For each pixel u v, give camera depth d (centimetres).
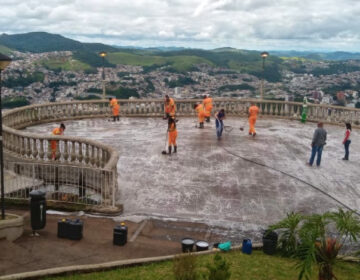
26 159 1118
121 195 1015
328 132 2034
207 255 689
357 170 1306
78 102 2302
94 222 840
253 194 1045
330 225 862
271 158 1424
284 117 2452
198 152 1484
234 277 594
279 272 625
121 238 723
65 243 724
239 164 1333
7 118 1786
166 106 2294
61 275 590
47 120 2133
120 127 2017
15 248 688
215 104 2520
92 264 629
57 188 1076
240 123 2248
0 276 571
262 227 842
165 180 1140
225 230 827
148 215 891
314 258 553
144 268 625
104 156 1049
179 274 507
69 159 1162
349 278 625
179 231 816
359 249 756
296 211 938
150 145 1584
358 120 2172
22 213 887
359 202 1012
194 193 1041
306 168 1311
